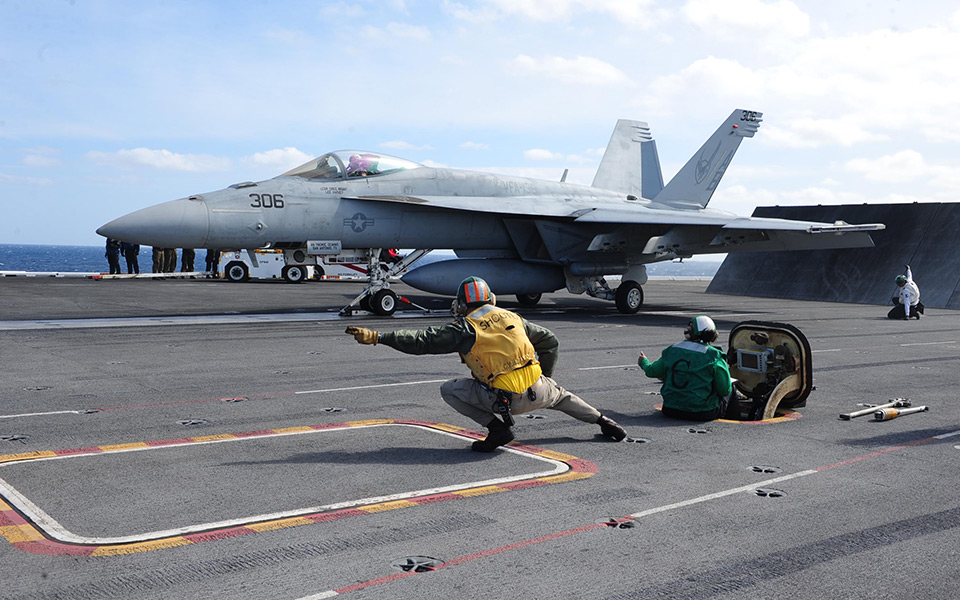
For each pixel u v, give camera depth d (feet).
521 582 11.73
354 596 11.12
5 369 32.48
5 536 13.33
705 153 83.92
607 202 77.71
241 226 55.93
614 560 12.66
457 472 17.79
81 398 26.37
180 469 17.72
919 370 36.47
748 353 26.00
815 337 52.26
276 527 13.97
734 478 17.72
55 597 10.93
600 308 75.87
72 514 14.52
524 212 64.08
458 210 62.44
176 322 52.90
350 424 22.86
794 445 21.11
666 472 18.13
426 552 12.89
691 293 113.50
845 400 28.35
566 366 35.83
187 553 12.66
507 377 18.74
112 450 19.40
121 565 12.12
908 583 11.94
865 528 14.42
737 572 12.26
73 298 72.18
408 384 30.14
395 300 62.64
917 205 102.94
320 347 41.22
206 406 25.34
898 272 99.25
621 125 90.38
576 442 21.06
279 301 73.51
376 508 15.11
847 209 110.11
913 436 22.40
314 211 58.65
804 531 14.21
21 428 21.72
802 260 109.50
